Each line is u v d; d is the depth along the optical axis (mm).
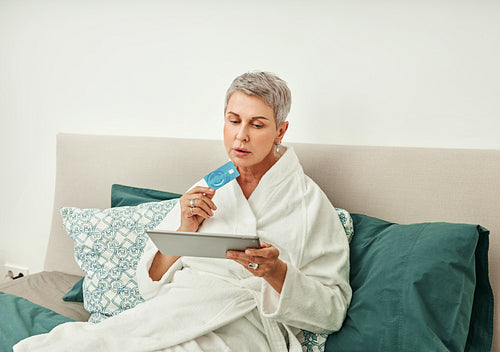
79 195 1735
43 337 965
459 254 1001
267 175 1142
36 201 2068
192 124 1710
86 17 1874
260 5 1563
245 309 1026
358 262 1158
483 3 1265
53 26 1947
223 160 1533
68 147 1776
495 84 1267
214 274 1115
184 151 1593
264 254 885
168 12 1719
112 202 1528
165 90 1748
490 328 1036
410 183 1269
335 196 1363
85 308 1344
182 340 957
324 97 1485
